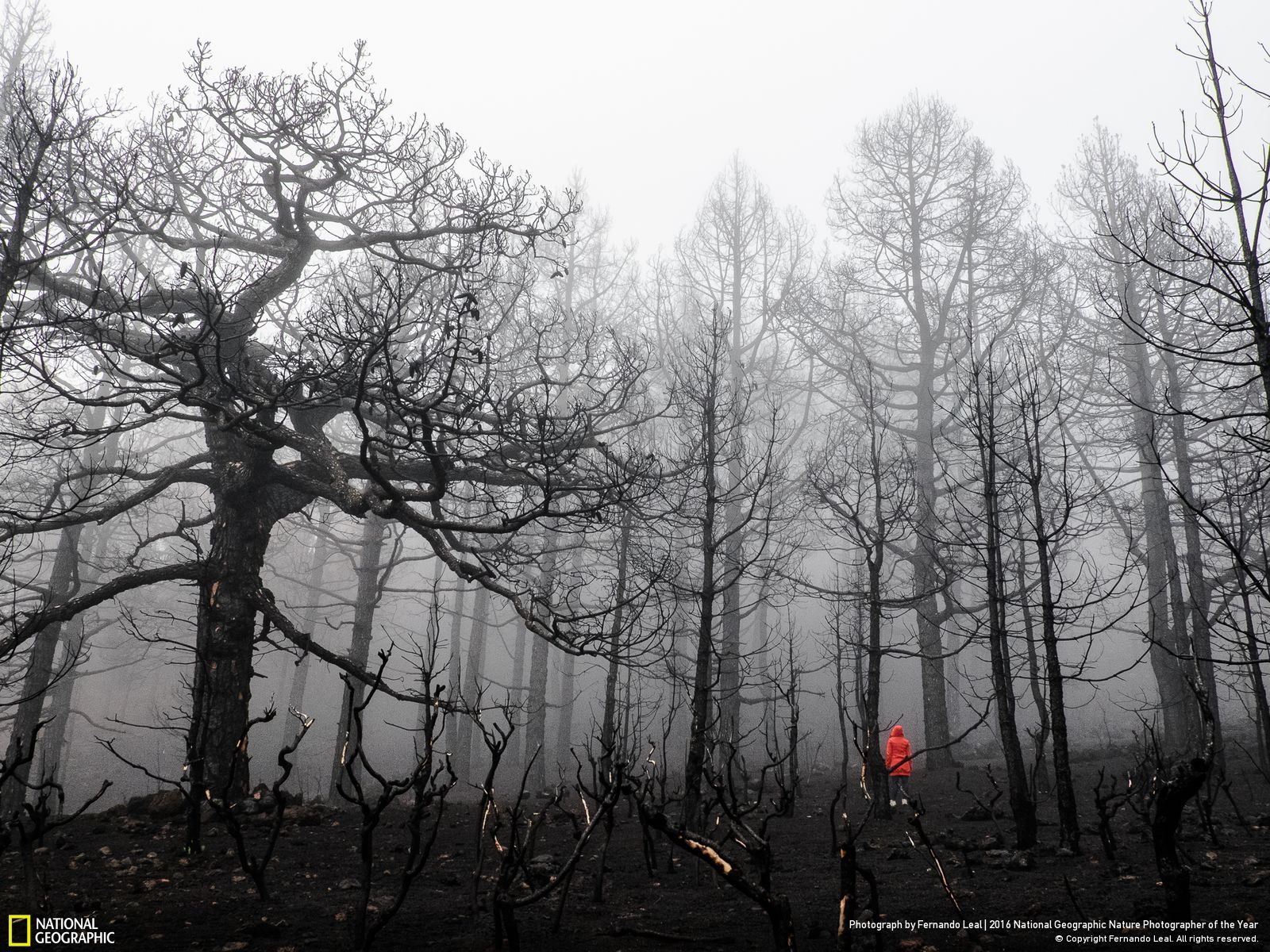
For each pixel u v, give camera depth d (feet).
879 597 41.22
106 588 39.88
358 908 16.55
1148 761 32.24
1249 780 46.78
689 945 17.33
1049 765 58.18
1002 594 32.71
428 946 17.16
